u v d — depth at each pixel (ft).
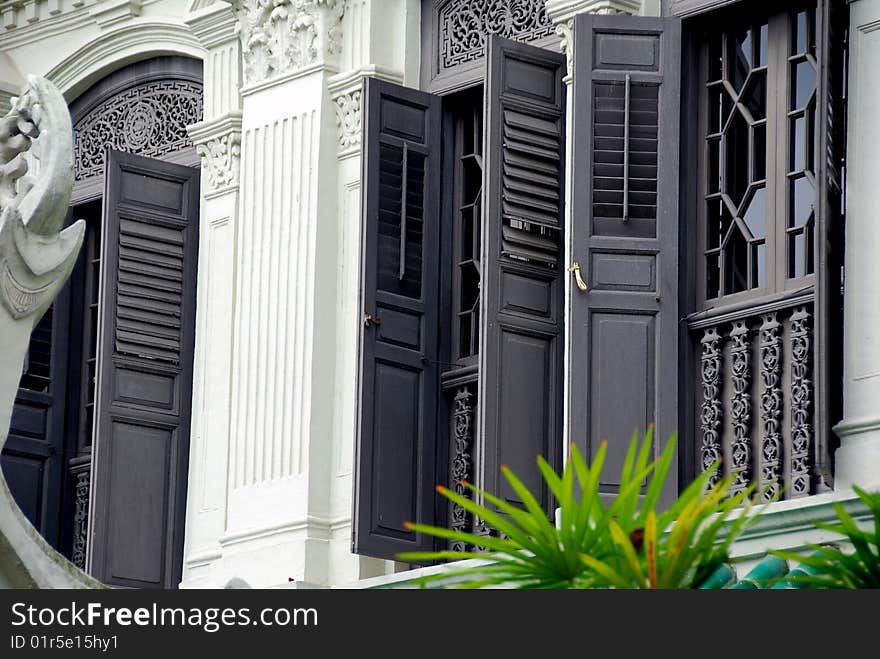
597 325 43.80
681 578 21.91
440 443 48.62
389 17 51.80
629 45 44.83
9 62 61.31
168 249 54.65
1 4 61.57
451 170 50.26
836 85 41.52
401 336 48.47
